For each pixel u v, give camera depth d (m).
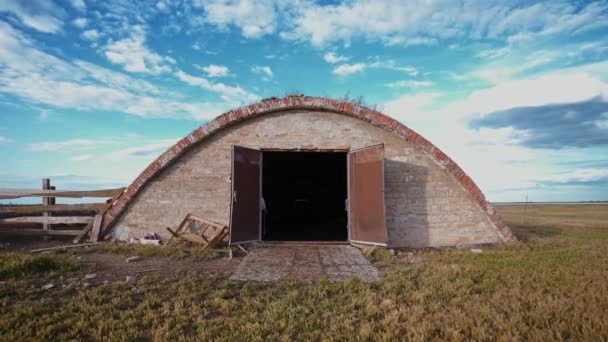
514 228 14.27
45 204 10.31
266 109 9.57
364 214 9.02
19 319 4.09
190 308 4.46
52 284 5.45
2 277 5.70
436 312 4.27
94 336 3.70
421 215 9.22
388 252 8.31
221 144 9.66
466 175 9.18
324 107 9.53
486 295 4.95
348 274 6.26
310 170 19.17
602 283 5.29
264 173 19.17
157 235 9.37
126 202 9.43
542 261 7.05
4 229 9.97
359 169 9.27
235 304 4.61
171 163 9.59
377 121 9.41
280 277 6.05
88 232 9.61
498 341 3.47
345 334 3.69
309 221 18.28
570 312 4.18
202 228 9.34
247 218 9.04
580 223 17.33
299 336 3.65
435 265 6.89
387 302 4.56
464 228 9.21
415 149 9.48
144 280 5.69
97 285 5.55
